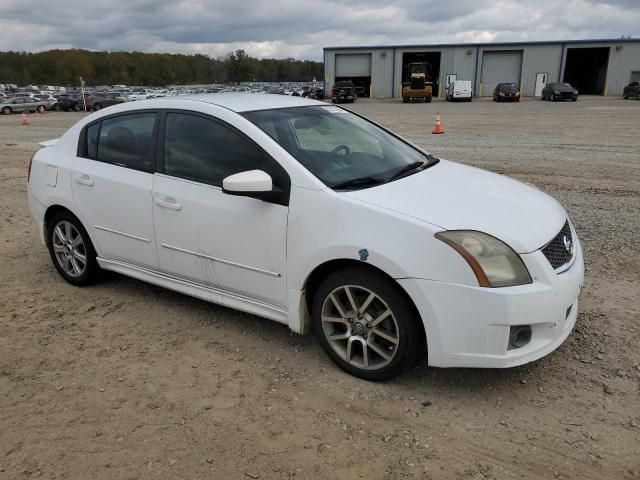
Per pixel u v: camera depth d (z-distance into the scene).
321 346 3.59
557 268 3.06
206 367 3.50
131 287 4.80
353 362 3.34
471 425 2.89
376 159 3.83
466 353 2.93
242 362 3.56
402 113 29.83
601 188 8.37
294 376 3.39
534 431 2.84
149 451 2.74
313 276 3.38
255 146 3.52
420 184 3.47
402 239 2.96
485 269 2.85
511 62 53.75
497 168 10.36
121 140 4.25
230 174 3.60
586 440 2.76
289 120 3.84
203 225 3.71
